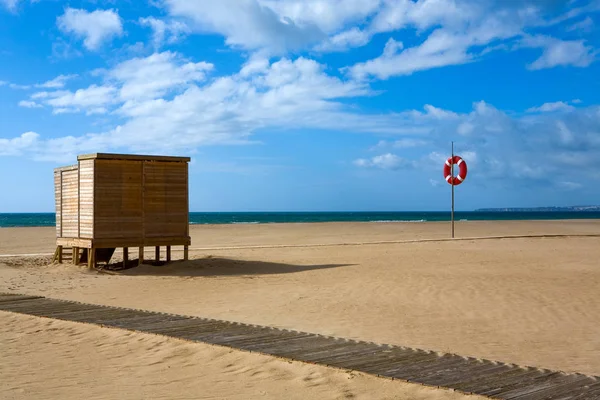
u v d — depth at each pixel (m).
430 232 37.28
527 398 5.16
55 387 5.83
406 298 11.17
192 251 22.92
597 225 49.44
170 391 5.69
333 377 5.96
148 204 16.78
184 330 8.10
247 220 101.50
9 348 7.46
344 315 9.63
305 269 16.27
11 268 17.17
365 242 27.08
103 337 7.91
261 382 5.91
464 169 29.67
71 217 17.44
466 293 11.62
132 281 14.31
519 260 18.12
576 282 13.05
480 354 7.11
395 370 6.09
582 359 6.89
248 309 10.28
